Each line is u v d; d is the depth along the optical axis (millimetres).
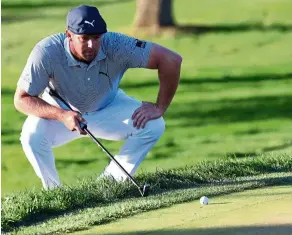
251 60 71188
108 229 17438
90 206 19594
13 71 69500
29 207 18969
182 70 69062
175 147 49750
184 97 61719
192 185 21531
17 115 59562
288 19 82625
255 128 53250
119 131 22484
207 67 69938
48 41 20859
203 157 46812
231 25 80875
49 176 22406
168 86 21922
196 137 51969
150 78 67188
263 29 79875
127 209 18766
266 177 21953
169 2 79812
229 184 21266
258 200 19328
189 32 78500
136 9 85625
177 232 17000
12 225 18375
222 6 87062
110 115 22359
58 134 22266
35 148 22062
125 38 21125
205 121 55875
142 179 21516
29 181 46812
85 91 21422
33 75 20797
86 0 91625
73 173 46188
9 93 64250
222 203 19188
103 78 21391
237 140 50219
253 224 17312
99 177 22188
